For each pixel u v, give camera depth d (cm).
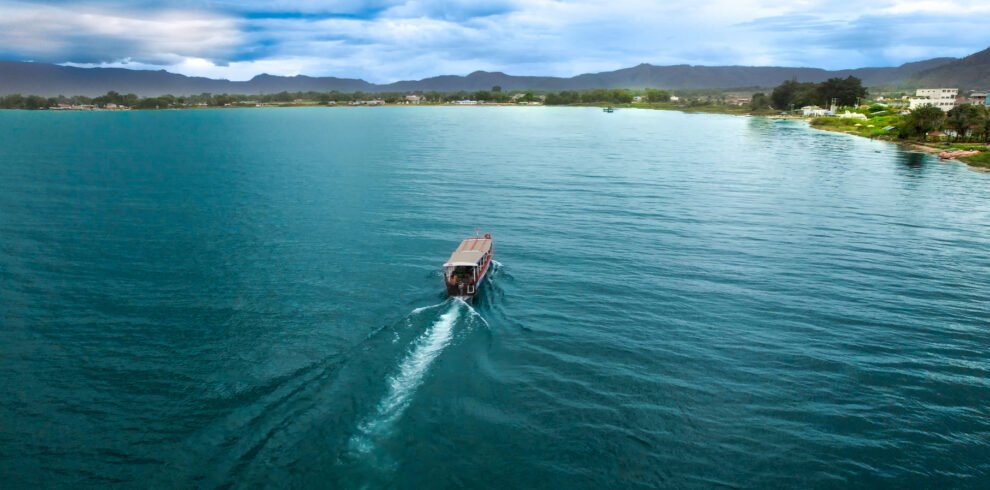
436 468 3931
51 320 6047
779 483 3831
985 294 6900
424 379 5003
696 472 3928
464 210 11131
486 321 6156
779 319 6231
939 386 4956
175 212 10762
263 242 8856
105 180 14262
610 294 6919
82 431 4303
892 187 13812
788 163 18112
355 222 10131
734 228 9862
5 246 8456
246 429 4325
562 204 11738
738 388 4916
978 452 4134
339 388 4866
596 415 4528
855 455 4103
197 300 6612
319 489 3734
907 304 6612
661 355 5469
